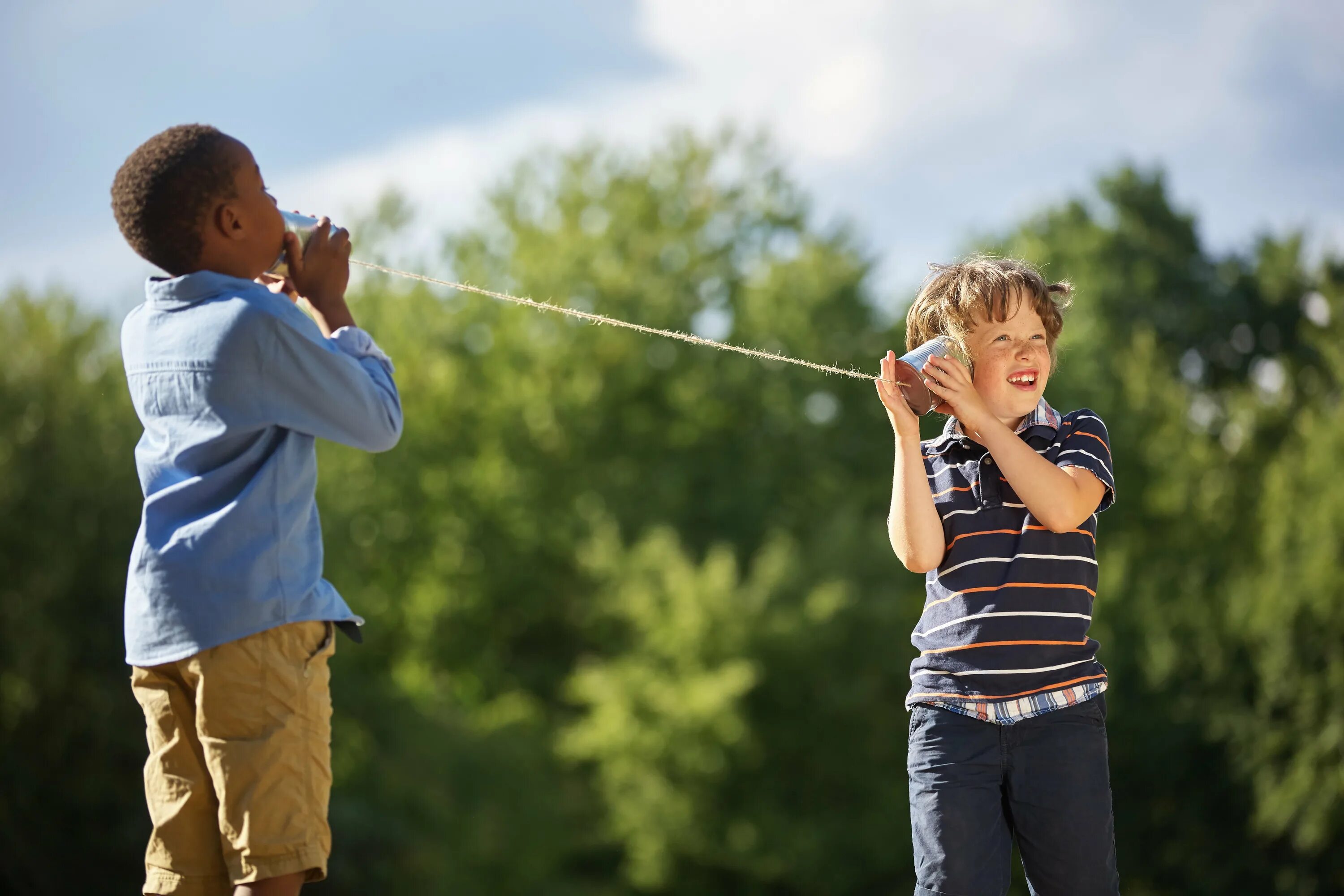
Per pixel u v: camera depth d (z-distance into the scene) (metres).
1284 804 27.23
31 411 21.61
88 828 21.69
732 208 41.31
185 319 3.79
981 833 4.00
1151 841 31.28
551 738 33.38
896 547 4.34
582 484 37.16
